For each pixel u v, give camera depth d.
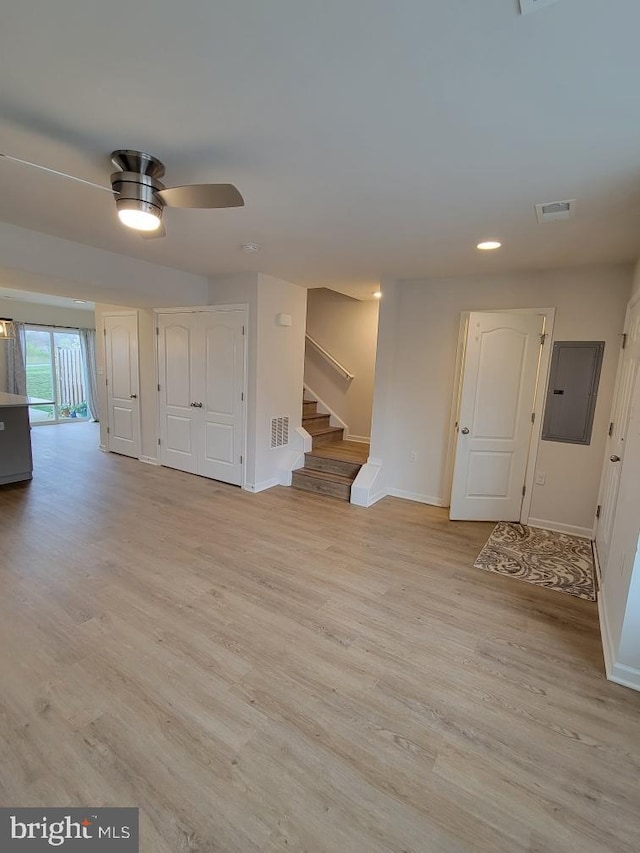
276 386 4.74
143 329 5.44
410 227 2.68
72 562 2.92
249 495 4.53
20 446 4.69
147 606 2.42
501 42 1.14
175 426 5.27
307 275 4.29
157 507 4.07
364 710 1.76
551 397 3.77
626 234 2.64
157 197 1.88
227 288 4.51
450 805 1.39
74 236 3.16
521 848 1.27
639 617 1.92
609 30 1.08
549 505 3.87
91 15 1.10
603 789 1.47
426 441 4.45
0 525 3.52
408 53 1.20
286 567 2.97
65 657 1.98
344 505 4.34
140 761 1.49
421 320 4.34
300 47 1.19
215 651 2.07
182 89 1.40
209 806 1.35
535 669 2.05
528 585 2.86
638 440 2.20
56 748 1.52
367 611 2.48
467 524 3.95
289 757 1.53
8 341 7.75
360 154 1.79
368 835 1.29
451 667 2.04
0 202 2.47
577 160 1.78
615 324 3.46
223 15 1.09
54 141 1.75
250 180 2.06
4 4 1.07
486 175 1.94
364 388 6.05
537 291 3.74
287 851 1.24
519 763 1.55
